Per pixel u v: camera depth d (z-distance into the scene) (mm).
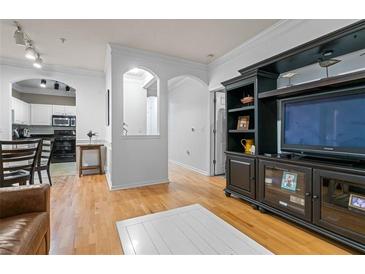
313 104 2086
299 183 2104
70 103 7355
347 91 1778
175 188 3521
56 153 6727
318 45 1962
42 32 2969
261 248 1729
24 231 1171
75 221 2217
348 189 1762
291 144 2316
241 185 2811
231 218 2318
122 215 2383
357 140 1733
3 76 4102
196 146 5000
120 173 3486
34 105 6488
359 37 1796
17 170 2871
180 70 4062
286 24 2621
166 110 3922
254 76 2654
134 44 3365
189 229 2059
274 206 2318
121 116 3494
